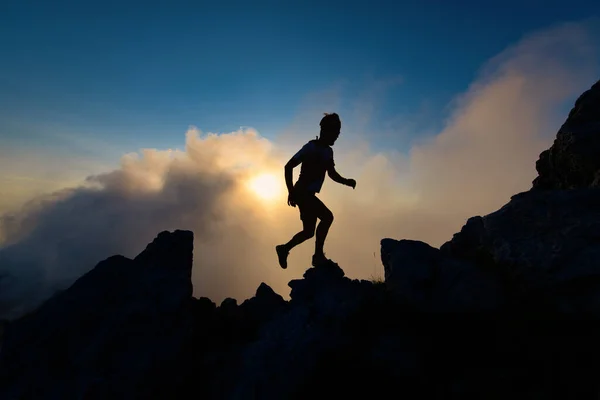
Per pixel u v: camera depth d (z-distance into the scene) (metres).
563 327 3.96
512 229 4.89
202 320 5.77
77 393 3.84
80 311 4.73
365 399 3.96
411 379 4.02
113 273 5.34
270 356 4.37
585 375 3.44
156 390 4.09
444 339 4.45
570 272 3.99
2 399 3.94
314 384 4.08
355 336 4.65
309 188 5.78
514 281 4.48
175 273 5.46
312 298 5.41
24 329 4.57
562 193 4.81
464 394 3.69
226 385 4.35
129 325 4.50
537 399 3.38
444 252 5.72
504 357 3.94
